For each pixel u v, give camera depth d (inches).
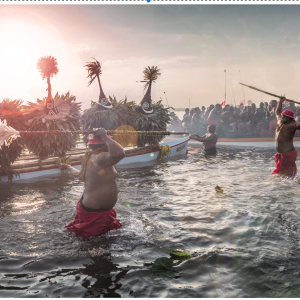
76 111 261.9
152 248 109.7
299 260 89.0
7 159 221.8
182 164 309.3
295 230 106.6
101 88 294.5
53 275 92.0
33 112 240.4
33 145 240.2
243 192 133.9
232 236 108.8
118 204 166.9
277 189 146.1
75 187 210.7
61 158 255.8
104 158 117.6
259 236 103.5
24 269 96.1
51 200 177.5
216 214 131.4
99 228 121.8
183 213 141.9
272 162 288.0
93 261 101.0
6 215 150.1
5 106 223.5
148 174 257.9
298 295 72.4
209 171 146.3
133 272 92.2
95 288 83.9
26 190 201.8
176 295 77.9
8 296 80.4
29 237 122.2
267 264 87.6
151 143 341.4
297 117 437.7
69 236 123.0
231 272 86.0
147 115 325.7
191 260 97.0
